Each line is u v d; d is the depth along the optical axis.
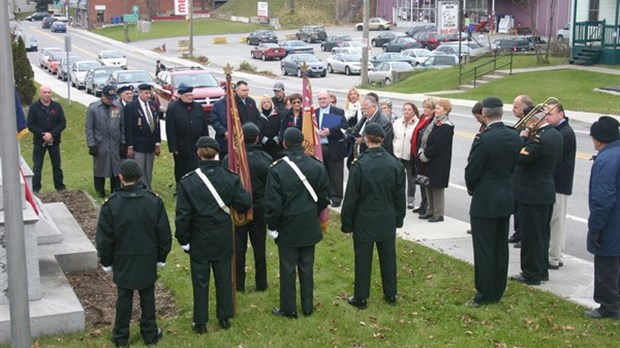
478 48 49.97
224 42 77.38
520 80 35.25
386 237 8.24
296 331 7.72
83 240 10.01
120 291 7.29
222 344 7.39
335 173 13.15
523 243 9.02
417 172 12.21
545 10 62.97
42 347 7.28
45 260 9.13
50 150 14.50
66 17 115.38
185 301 8.58
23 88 28.34
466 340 7.45
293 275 8.09
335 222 12.04
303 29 76.31
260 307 8.41
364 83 42.38
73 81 40.69
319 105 13.02
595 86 32.38
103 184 13.88
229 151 8.26
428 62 46.81
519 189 8.88
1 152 5.50
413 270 9.59
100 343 7.41
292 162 7.98
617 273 7.86
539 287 8.98
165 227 7.34
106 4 104.00
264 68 55.22
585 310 8.16
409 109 12.84
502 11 67.19
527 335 7.51
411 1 81.00
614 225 7.73
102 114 13.43
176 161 13.06
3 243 7.61
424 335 7.59
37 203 10.27
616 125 7.74
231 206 7.83
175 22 100.31
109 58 53.00
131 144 13.06
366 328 7.78
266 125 12.98
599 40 38.06
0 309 7.59
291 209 7.96
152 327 7.45
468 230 11.75
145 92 13.08
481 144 8.16
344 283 9.20
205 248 7.61
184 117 12.81
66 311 7.68
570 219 12.76
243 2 103.31
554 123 9.05
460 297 8.61
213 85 28.12
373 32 79.12
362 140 12.45
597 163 7.68
